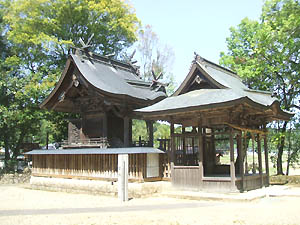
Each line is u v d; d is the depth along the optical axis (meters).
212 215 11.01
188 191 16.45
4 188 23.28
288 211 11.45
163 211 12.14
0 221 10.85
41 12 30.20
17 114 28.03
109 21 31.83
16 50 31.05
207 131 22.66
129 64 26.23
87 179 19.28
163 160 18.12
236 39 28.27
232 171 15.35
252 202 13.72
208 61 18.42
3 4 31.94
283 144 25.44
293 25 22.02
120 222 10.27
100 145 19.84
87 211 12.64
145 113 16.91
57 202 15.62
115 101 19.36
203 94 16.67
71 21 30.56
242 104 14.65
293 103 25.95
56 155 21.52
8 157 32.16
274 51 24.61
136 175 16.84
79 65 20.30
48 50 29.84
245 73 25.05
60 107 23.56
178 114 16.84
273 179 23.09
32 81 28.56
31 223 10.45
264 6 25.17
